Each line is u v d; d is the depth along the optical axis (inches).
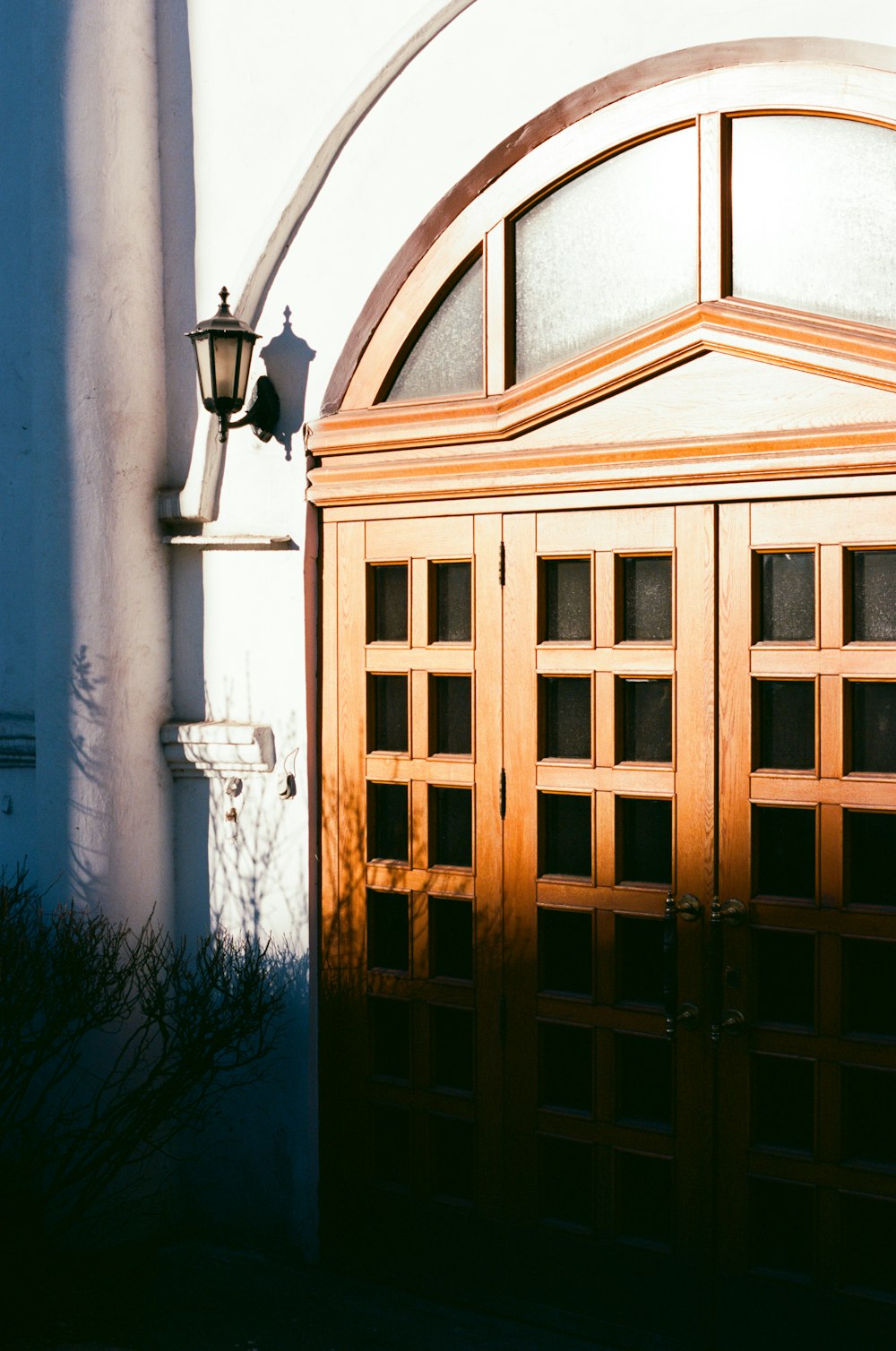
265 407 175.2
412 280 168.4
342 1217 175.0
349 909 174.1
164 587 186.9
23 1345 154.0
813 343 138.5
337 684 174.9
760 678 144.6
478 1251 164.7
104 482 180.1
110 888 180.5
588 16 150.2
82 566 179.8
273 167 176.7
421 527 167.3
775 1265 145.9
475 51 159.3
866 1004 140.6
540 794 159.3
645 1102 154.6
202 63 182.4
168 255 186.9
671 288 151.9
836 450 137.6
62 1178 173.3
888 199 138.6
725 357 145.3
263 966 179.8
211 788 185.6
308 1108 175.6
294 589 175.9
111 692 180.4
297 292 175.0
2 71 195.2
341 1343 155.3
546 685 159.9
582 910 156.6
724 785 146.6
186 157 184.4
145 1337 156.6
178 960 174.9
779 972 145.6
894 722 138.8
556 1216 160.6
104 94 179.6
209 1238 185.2
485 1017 163.8
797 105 140.6
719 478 144.9
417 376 170.9
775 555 145.2
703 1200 148.9
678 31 143.4
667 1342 151.6
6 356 197.3
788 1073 145.3
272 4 175.6
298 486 175.2
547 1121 159.5
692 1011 148.6
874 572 139.7
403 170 165.6
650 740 153.6
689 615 148.4
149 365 185.0
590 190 156.9
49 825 181.8
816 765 141.3
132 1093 170.1
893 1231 139.3
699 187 147.0
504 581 160.9
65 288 179.3
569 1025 157.8
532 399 156.9
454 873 165.6
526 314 161.8
